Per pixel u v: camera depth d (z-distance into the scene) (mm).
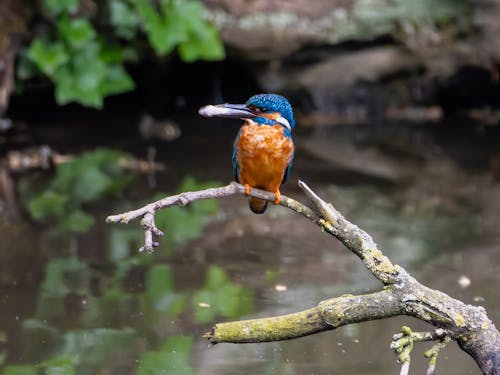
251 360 5098
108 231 7590
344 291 6215
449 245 7258
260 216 8195
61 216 7965
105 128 11773
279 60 12250
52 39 11180
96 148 10695
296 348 5301
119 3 11180
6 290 6191
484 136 11625
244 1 11953
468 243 7320
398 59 12414
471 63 12414
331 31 12109
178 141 11148
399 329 5621
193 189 8844
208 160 10141
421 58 12414
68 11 11078
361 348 5297
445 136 11625
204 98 13062
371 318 3928
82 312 5812
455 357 5207
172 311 5844
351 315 3889
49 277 6461
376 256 3998
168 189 8859
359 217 8062
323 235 7637
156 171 9641
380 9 12227
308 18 12062
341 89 12648
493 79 12562
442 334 3928
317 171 9734
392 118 12797
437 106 13133
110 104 12969
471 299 6027
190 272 6617
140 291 6223
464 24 12312
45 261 6805
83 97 11211
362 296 3934
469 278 6453
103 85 11539
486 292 6160
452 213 8242
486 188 9117
